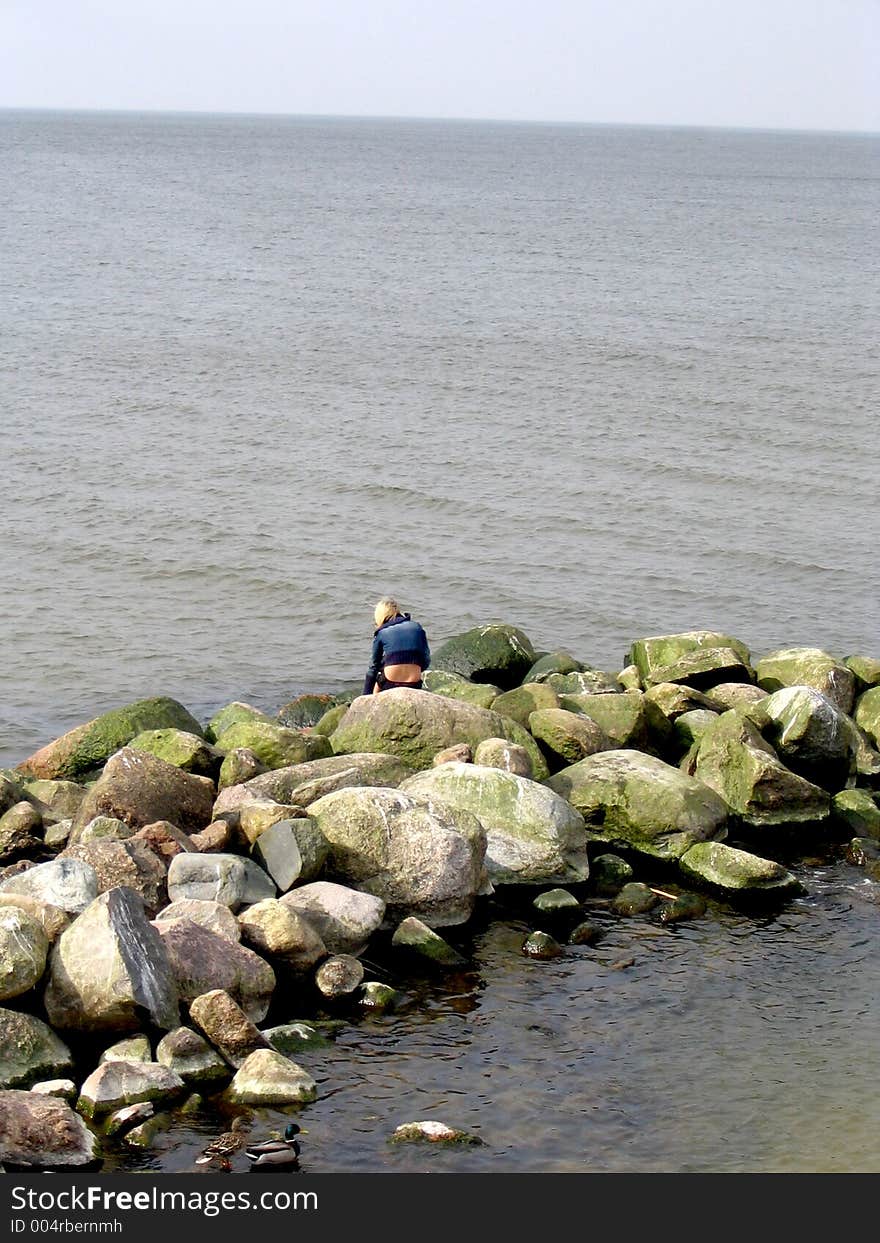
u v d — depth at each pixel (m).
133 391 42.59
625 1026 10.61
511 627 19.42
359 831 12.33
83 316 56.34
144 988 9.87
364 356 49.69
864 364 49.66
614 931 12.26
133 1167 8.85
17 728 18.97
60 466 33.50
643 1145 9.16
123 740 15.84
